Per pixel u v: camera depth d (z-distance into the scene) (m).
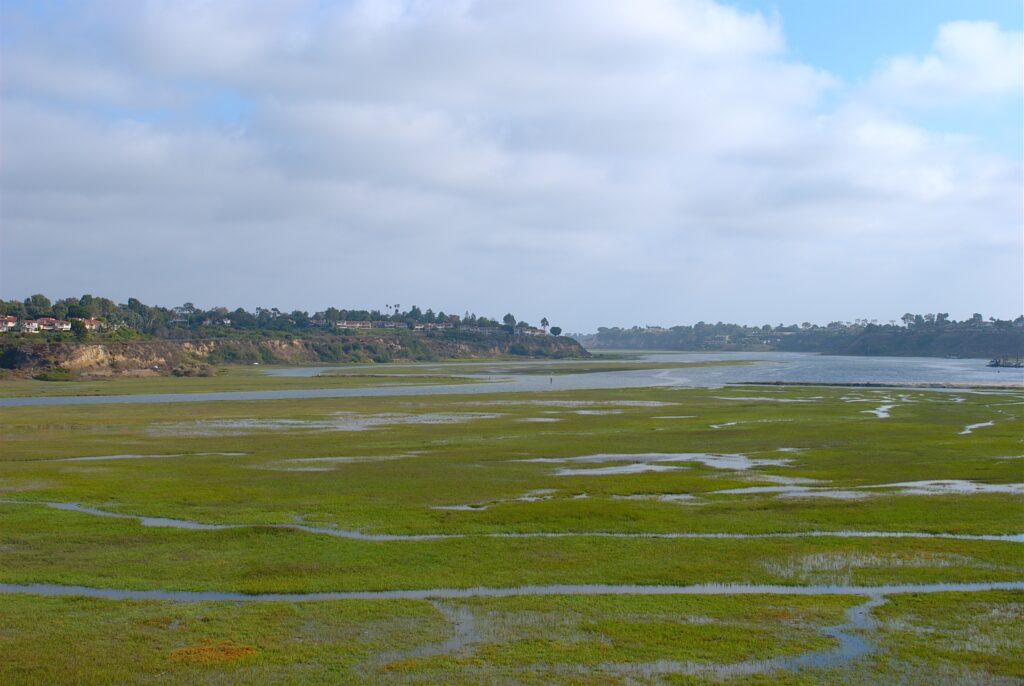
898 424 82.44
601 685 21.25
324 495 45.53
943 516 39.56
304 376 199.38
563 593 28.47
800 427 79.94
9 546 34.44
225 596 28.28
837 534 36.38
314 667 22.31
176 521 39.31
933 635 24.56
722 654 23.19
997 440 68.44
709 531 37.00
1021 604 27.25
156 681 21.50
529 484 49.06
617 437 72.62
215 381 176.50
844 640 24.20
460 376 198.50
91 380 184.12
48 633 24.62
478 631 24.89
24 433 77.94
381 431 78.50
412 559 32.53
